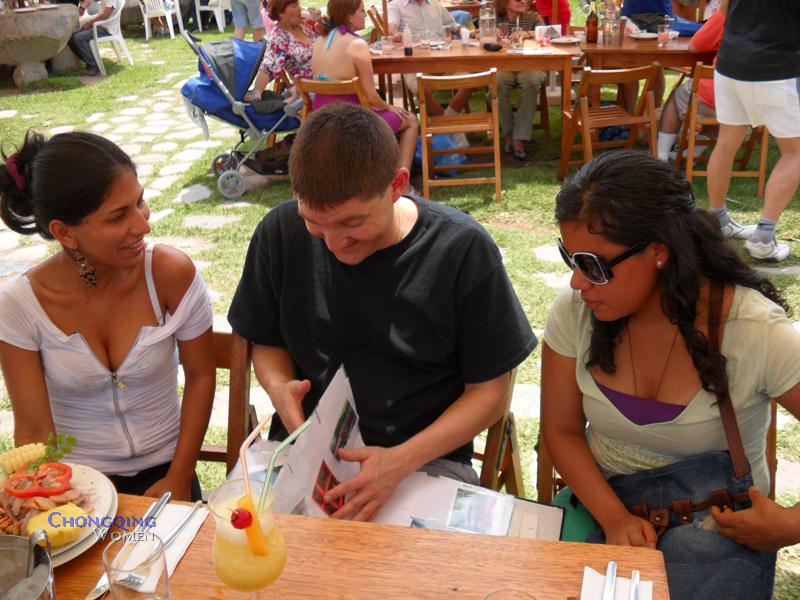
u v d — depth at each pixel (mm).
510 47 6734
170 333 2207
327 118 1808
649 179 1705
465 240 2039
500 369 2088
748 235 5082
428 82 5930
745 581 1718
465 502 1878
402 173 1903
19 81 11039
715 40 6039
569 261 1797
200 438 2307
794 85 4438
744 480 1811
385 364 2125
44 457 1629
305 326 2160
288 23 6914
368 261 2055
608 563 1441
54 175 1921
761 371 1789
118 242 1993
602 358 1890
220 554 1316
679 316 1774
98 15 11633
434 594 1396
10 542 1338
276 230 2143
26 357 2143
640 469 1945
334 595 1403
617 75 5957
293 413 2014
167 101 9844
